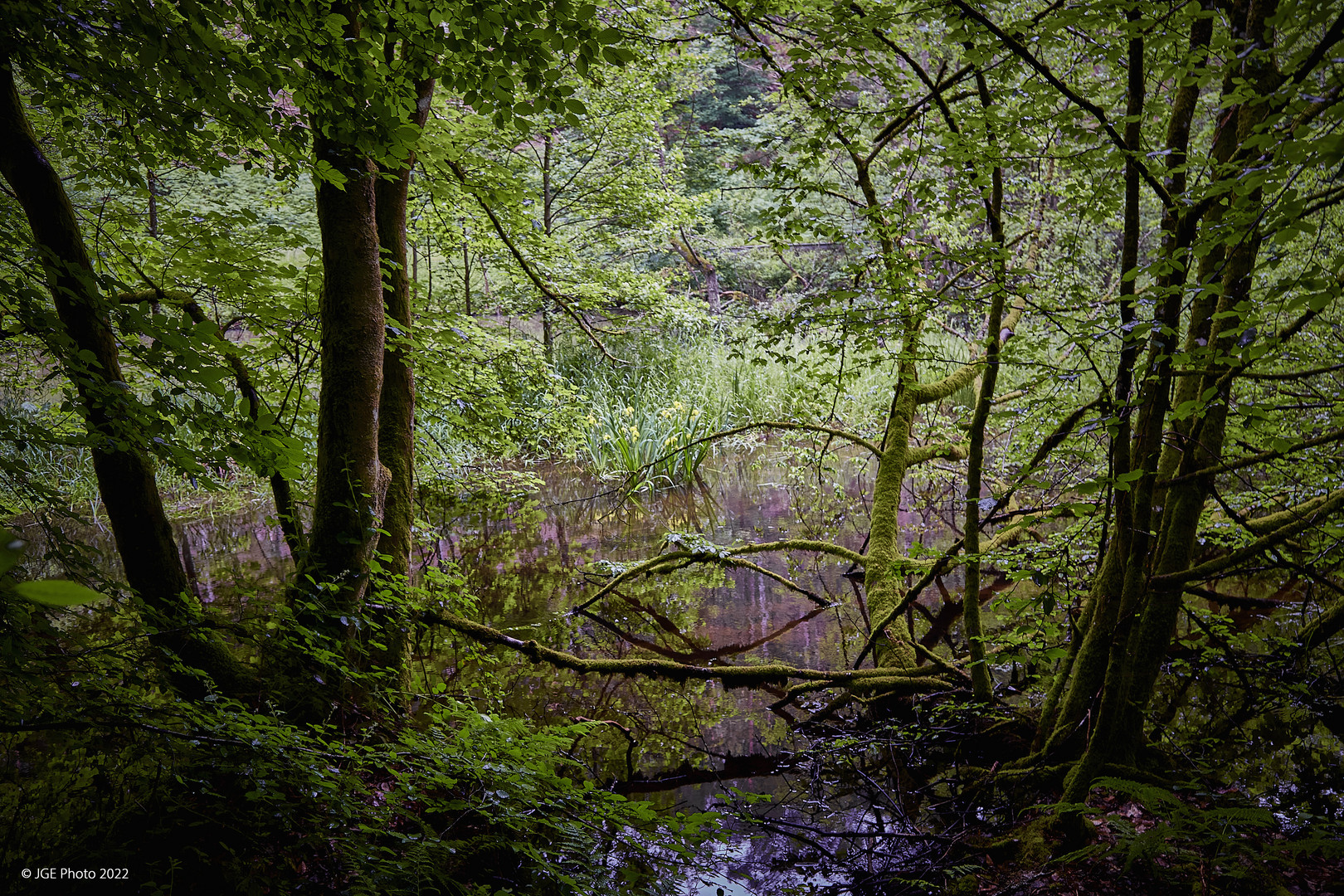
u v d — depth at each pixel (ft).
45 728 7.12
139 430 7.72
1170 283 8.87
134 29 8.02
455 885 7.77
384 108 9.11
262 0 8.50
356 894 6.93
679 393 36.96
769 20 12.69
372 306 12.15
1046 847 9.18
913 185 12.76
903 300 12.81
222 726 7.82
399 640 13.08
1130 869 8.43
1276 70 8.37
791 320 14.25
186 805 7.34
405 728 11.01
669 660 15.67
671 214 39.50
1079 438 11.12
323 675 10.57
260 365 16.81
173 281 14.60
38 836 7.71
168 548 10.93
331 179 9.90
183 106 9.32
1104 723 9.64
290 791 8.16
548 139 37.04
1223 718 12.85
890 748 12.49
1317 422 12.33
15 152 9.41
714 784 12.28
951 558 12.99
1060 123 9.53
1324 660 13.70
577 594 20.16
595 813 9.07
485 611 18.97
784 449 32.42
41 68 9.64
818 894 9.41
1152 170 8.92
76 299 7.57
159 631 9.06
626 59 8.74
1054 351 21.20
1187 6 8.18
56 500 8.49
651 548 23.63
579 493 29.89
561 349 42.32
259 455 8.00
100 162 12.72
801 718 14.29
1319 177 10.09
